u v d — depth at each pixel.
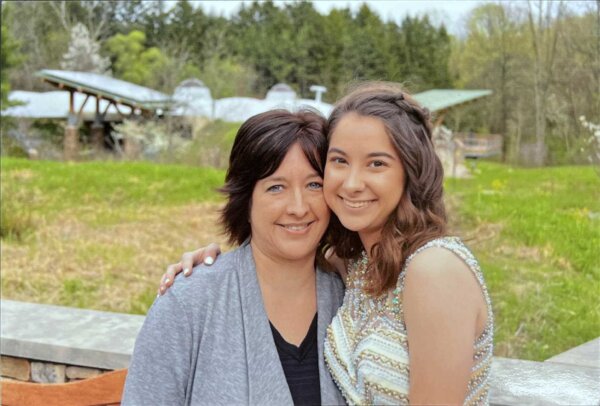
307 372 1.43
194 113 13.00
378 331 1.34
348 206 1.34
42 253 5.12
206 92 13.52
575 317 3.45
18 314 2.88
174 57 15.43
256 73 17.05
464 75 12.41
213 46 17.47
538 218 4.91
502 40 10.70
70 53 17.78
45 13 18.44
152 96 13.76
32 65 17.97
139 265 4.95
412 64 13.25
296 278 1.49
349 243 1.54
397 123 1.31
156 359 1.38
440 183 1.37
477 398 1.35
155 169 8.66
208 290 1.42
